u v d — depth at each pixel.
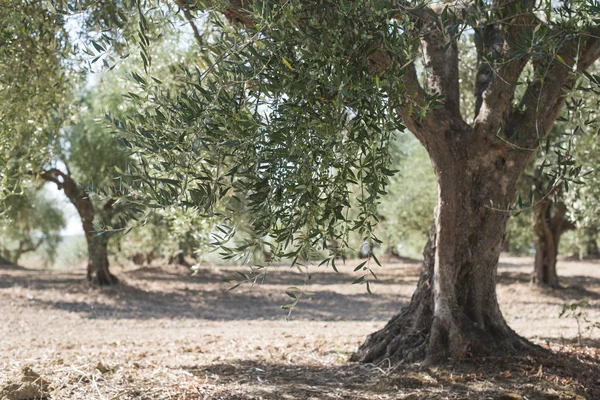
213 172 3.76
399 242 27.81
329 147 3.34
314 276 27.34
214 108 3.28
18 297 17.66
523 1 5.21
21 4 4.98
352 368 6.68
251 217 3.74
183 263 30.56
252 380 6.08
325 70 3.40
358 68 3.44
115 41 4.10
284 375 6.38
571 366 6.38
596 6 3.66
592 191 12.38
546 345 7.48
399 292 22.38
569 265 31.50
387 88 3.50
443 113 6.45
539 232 20.33
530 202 4.03
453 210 6.52
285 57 3.36
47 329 13.27
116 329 13.54
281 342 8.96
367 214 3.48
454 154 6.44
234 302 19.66
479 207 6.52
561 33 4.05
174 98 3.49
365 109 3.42
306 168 3.29
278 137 3.21
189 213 7.31
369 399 5.45
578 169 3.91
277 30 3.34
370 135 3.47
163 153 3.32
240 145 3.26
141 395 5.30
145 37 3.66
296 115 3.26
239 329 13.08
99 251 20.28
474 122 6.41
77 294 18.77
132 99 3.77
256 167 3.33
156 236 21.47
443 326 6.50
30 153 6.10
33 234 38.22
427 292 6.87
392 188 23.86
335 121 3.30
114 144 18.06
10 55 5.29
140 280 23.75
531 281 20.81
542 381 5.81
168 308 17.89
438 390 5.66
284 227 3.43
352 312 17.59
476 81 6.98
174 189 3.36
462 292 6.68
